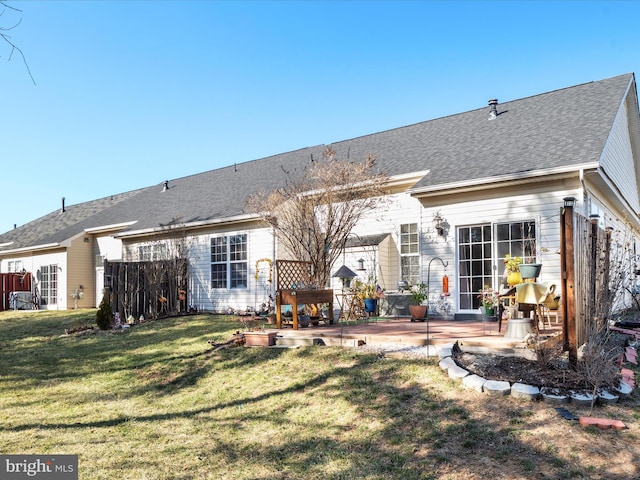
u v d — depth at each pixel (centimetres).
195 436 540
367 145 1664
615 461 400
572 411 486
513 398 522
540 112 1335
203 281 1717
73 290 2273
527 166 1029
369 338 800
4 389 793
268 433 529
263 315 1372
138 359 926
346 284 1320
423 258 1195
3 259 2741
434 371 620
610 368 560
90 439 546
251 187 1795
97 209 2747
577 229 601
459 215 1141
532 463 404
